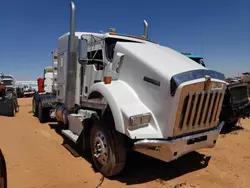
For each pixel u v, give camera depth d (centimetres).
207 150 642
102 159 472
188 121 423
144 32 730
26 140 708
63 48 732
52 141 707
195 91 413
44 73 1298
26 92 2984
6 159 548
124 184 441
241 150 648
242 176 485
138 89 456
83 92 618
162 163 545
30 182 444
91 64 601
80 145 661
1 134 764
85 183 444
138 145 400
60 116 758
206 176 480
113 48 567
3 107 1153
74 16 598
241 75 1758
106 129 454
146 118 420
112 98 441
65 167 516
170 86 404
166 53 504
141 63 455
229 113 821
